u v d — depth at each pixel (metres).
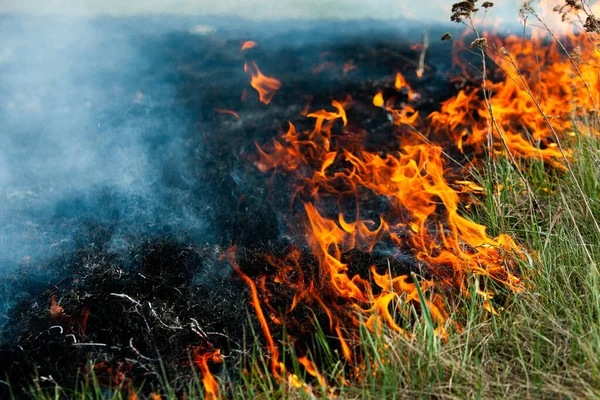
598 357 2.29
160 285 3.06
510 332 2.55
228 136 4.34
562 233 3.02
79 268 3.15
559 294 2.68
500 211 3.31
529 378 2.33
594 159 3.31
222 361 2.63
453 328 2.66
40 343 2.73
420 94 4.83
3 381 2.56
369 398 2.29
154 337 2.77
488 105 3.09
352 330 2.73
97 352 2.69
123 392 2.50
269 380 2.42
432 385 2.29
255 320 2.87
